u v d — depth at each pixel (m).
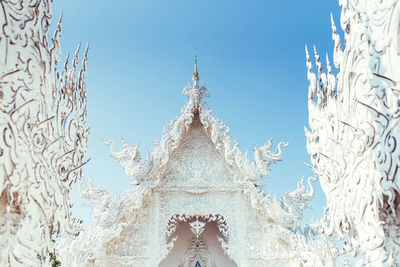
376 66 5.57
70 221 6.94
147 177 12.59
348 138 6.54
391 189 5.14
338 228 6.79
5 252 5.19
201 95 13.73
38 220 5.77
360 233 6.06
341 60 6.94
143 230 12.57
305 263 11.10
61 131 6.69
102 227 11.68
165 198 13.14
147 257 12.23
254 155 12.91
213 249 14.25
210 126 13.57
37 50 5.95
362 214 6.01
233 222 12.82
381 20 5.56
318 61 8.20
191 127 14.10
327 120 7.38
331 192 7.10
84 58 8.07
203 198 13.19
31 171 5.61
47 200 6.03
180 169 13.59
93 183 12.02
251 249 12.35
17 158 5.25
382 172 5.33
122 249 12.19
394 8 5.30
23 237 5.43
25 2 5.72
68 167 6.87
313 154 7.88
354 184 6.29
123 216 12.16
